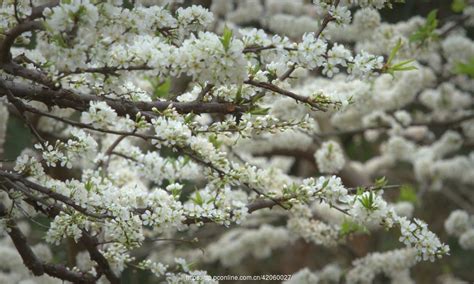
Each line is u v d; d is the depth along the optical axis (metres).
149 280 10.47
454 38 8.34
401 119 9.33
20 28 3.62
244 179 4.80
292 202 4.57
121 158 6.48
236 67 3.57
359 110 8.54
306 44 3.79
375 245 10.38
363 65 4.08
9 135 8.35
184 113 4.19
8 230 4.60
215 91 4.27
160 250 9.70
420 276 13.34
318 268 12.72
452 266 13.10
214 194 4.86
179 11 3.95
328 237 6.64
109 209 4.28
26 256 5.05
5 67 3.86
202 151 4.53
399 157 10.19
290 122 4.37
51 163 4.32
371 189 4.70
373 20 7.26
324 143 7.16
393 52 4.45
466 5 8.52
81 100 4.07
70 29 3.32
